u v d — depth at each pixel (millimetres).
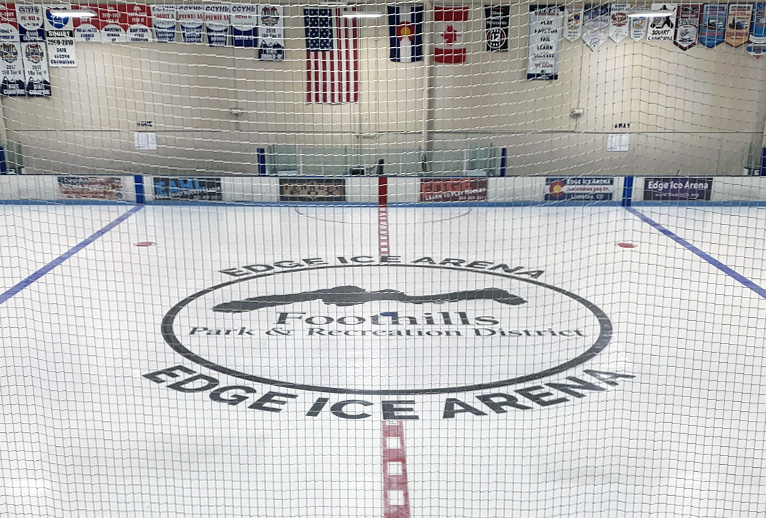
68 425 3561
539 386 4059
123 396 3934
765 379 4168
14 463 3166
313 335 5039
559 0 7684
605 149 11859
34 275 6797
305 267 7258
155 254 7895
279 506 2807
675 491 2934
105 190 11789
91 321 5348
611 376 4207
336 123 11453
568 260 7480
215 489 2947
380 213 11000
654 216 10312
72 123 12016
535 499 2863
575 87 11445
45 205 11297
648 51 11539
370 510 2775
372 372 4297
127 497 2885
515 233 9102
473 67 10867
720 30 11484
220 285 6492
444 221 10195
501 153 11586
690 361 4457
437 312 5594
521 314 5520
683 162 11984
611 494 2904
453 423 3570
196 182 11914
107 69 11859
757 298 5945
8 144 11977
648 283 6441
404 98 10906
